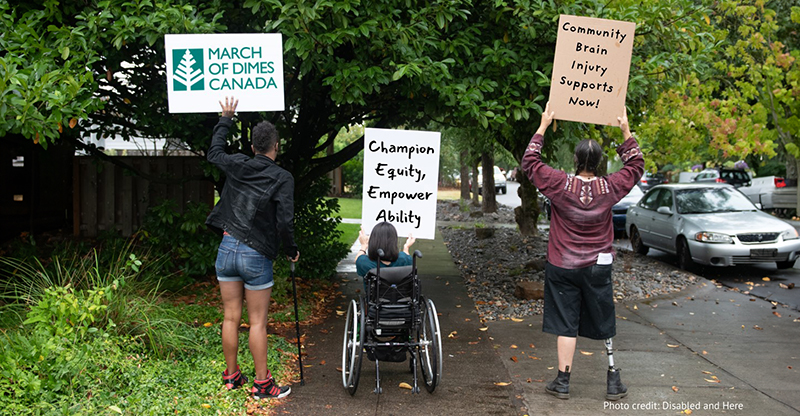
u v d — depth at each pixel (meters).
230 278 4.50
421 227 5.42
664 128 13.29
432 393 4.87
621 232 17.30
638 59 7.19
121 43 5.45
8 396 3.83
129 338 4.96
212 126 7.73
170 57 4.84
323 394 4.82
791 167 23.42
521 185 15.11
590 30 4.75
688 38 6.57
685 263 11.33
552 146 8.23
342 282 9.46
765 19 14.97
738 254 10.66
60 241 9.88
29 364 4.06
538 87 6.61
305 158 9.07
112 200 10.30
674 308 8.16
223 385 4.62
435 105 6.84
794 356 6.02
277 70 4.90
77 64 5.52
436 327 4.82
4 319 5.17
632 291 9.16
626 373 5.45
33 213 10.42
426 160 5.39
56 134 5.00
